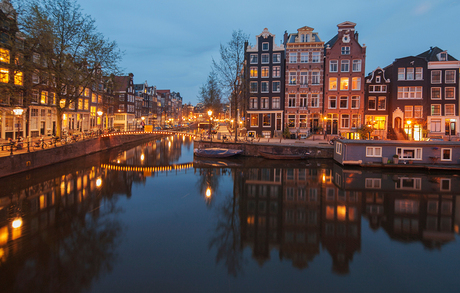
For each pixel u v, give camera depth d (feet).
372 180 64.69
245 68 120.26
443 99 114.62
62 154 78.07
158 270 27.32
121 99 180.75
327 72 119.55
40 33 68.28
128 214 43.01
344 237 35.22
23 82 77.77
